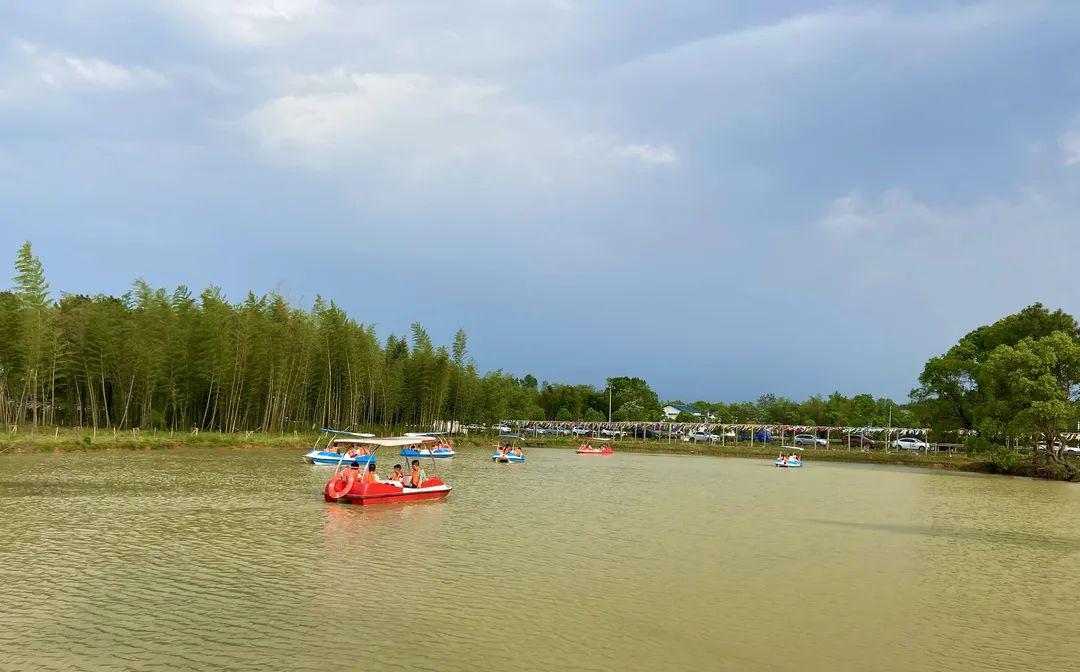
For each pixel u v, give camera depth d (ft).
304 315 266.16
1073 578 82.53
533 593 65.62
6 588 60.95
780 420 535.60
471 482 171.83
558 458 295.48
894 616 63.98
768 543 98.63
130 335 218.59
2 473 136.15
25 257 192.75
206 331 233.35
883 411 499.51
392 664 46.62
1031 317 318.45
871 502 158.61
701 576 76.13
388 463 213.05
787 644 54.95
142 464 163.12
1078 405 256.93
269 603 59.00
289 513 104.01
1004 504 163.43
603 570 76.69
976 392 310.24
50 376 210.18
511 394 469.57
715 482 199.72
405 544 85.56
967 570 85.51
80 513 97.30
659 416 536.42
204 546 79.71
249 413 262.67
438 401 338.13
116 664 45.09
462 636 52.80
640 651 51.67
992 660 53.31
